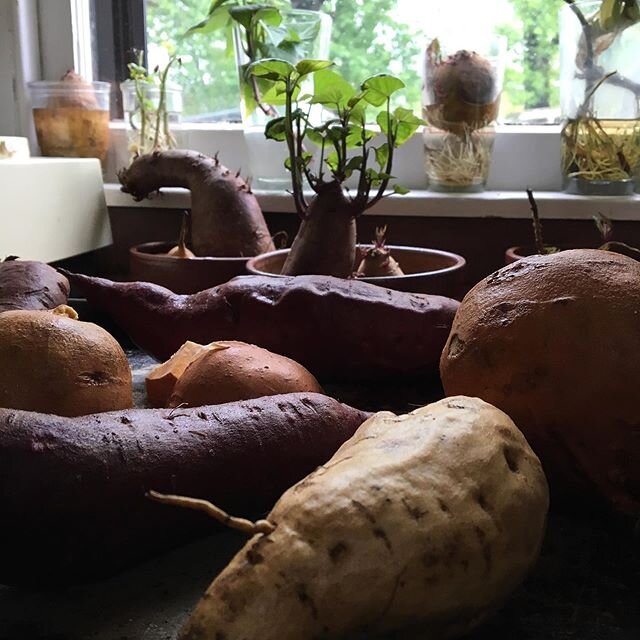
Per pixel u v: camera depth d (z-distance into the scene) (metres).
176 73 0.89
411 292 0.53
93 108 0.83
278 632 0.24
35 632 0.28
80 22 0.86
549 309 0.33
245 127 0.79
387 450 0.27
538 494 0.28
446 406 0.30
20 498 0.28
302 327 0.47
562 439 0.33
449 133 0.75
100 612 0.29
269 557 0.24
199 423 0.32
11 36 0.83
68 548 0.29
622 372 0.32
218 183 0.69
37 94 0.82
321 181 0.58
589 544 0.34
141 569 0.32
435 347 0.48
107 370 0.38
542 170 0.81
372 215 0.75
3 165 0.64
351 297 0.47
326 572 0.24
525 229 0.74
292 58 0.71
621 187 0.73
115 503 0.29
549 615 0.29
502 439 0.29
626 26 0.70
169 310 0.50
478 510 0.26
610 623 0.28
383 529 0.25
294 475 0.33
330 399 0.36
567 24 0.73
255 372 0.39
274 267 0.63
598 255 0.35
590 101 0.72
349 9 0.84
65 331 0.38
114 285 0.52
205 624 0.24
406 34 0.84
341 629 0.25
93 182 0.77
